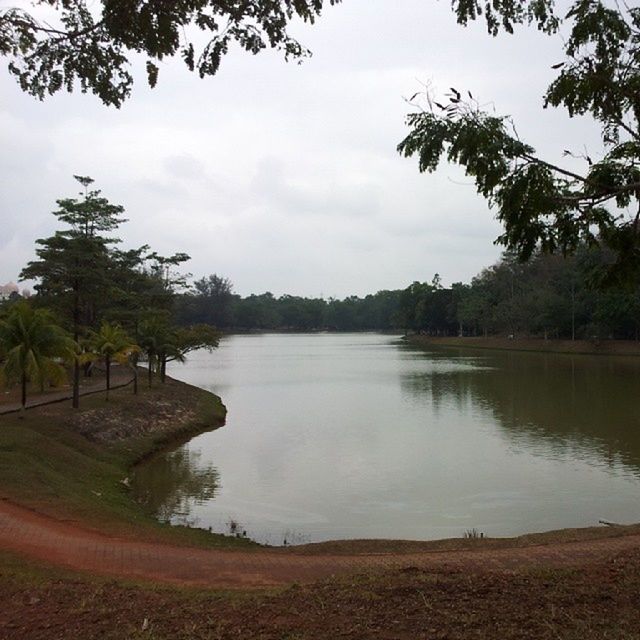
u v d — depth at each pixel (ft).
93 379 149.28
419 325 467.93
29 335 80.84
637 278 22.57
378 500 60.59
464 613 18.89
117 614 20.15
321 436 96.02
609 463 73.61
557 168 18.84
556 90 20.95
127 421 93.40
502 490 63.21
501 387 154.81
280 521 54.24
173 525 49.96
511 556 34.22
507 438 89.97
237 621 19.01
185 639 17.62
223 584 29.40
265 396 151.23
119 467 74.08
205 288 538.47
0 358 84.84
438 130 18.79
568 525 52.21
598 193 19.93
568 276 290.56
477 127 18.26
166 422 101.35
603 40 20.35
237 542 44.06
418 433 96.17
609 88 20.17
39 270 136.05
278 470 73.92
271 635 17.62
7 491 47.37
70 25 25.57
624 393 136.26
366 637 17.19
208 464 77.97
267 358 309.22
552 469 71.26
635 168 20.86
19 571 27.30
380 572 27.53
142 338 136.26
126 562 32.94
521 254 20.47
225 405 135.03
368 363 259.60
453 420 107.76
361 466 75.05
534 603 19.69
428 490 63.82
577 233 20.59
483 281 393.29
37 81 26.53
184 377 205.77
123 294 156.35
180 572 31.55
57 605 21.27
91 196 148.25
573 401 125.90
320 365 254.47
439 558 34.27
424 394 146.61
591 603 19.62
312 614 19.43
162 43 24.22
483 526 52.26
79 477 62.23
